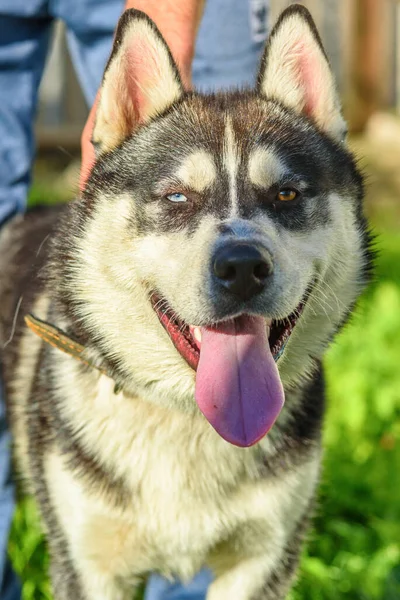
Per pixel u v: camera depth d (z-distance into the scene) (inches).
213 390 34.9
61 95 125.6
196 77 45.3
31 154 45.1
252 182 36.0
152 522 37.4
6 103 44.2
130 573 38.6
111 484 37.2
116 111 37.5
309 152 37.2
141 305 36.7
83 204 37.8
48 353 39.6
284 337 36.2
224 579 39.1
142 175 36.7
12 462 42.2
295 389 38.0
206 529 37.6
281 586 38.6
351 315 39.0
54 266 38.8
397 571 44.9
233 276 34.0
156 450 37.4
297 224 36.3
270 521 37.7
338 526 47.7
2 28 43.7
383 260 86.1
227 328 35.8
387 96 139.9
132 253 36.4
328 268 37.4
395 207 115.0
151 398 37.4
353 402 55.3
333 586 44.2
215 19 44.6
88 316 37.6
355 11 133.5
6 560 41.8
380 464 52.1
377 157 124.6
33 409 39.3
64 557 38.2
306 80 38.4
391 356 62.7
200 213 35.8
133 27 37.0
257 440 34.4
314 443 38.3
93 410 37.7
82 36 44.0
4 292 44.3
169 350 36.8
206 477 37.4
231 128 36.8
